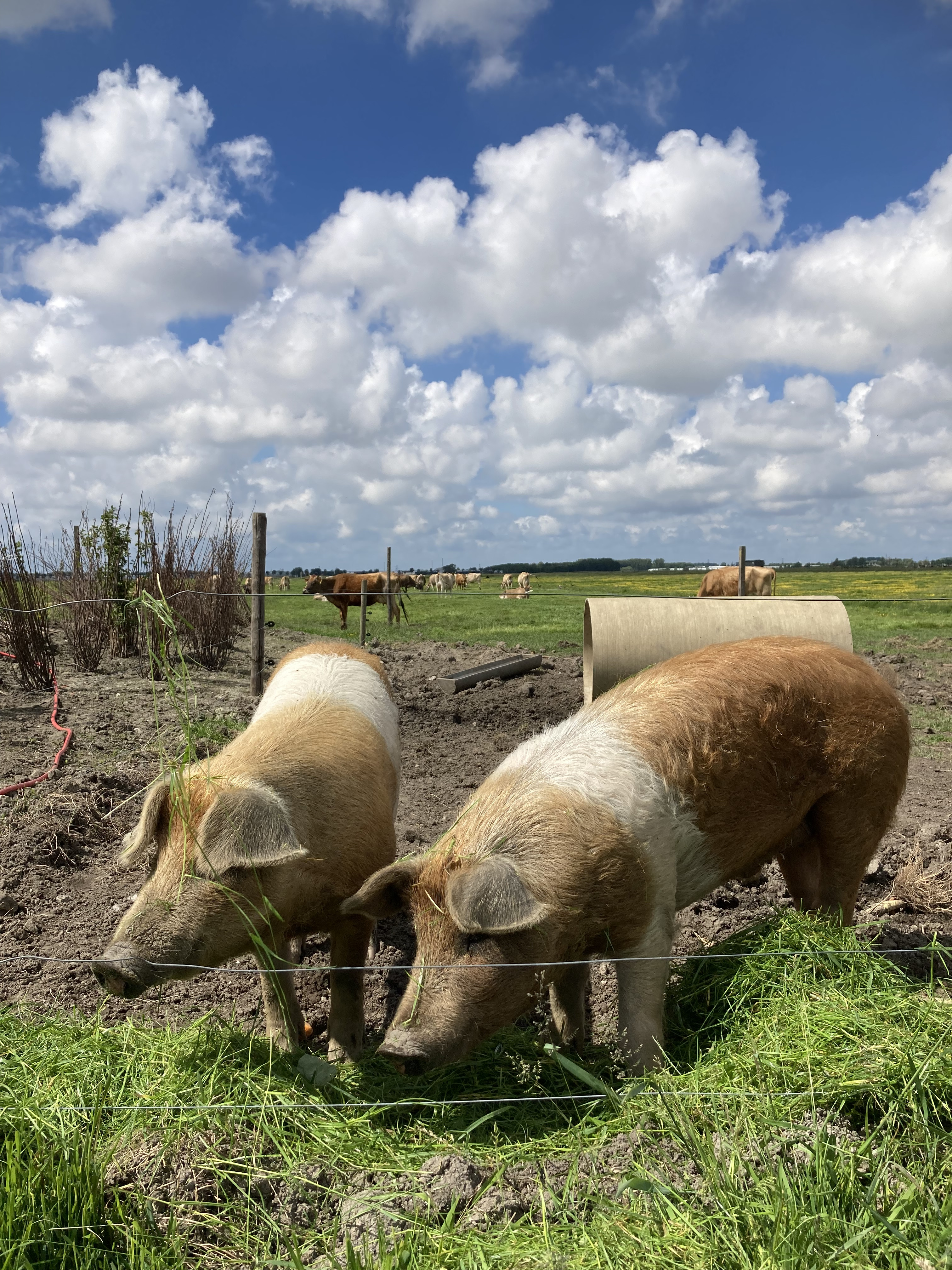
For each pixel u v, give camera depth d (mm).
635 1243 2240
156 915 3012
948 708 10352
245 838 2969
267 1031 3637
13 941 4406
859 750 3820
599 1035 3762
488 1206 2443
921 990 3467
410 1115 3053
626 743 3486
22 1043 3189
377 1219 2410
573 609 30875
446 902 2988
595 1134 2846
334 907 3580
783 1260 2088
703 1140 2564
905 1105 2684
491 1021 3074
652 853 3312
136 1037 3244
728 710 3611
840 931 3719
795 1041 3029
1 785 6152
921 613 25438
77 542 11320
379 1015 4039
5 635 9758
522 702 10266
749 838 3701
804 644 4074
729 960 3680
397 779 4473
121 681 10078
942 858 5430
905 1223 2209
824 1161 2375
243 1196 2512
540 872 3113
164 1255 2324
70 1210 2389
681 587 51031
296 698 4316
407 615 27250
